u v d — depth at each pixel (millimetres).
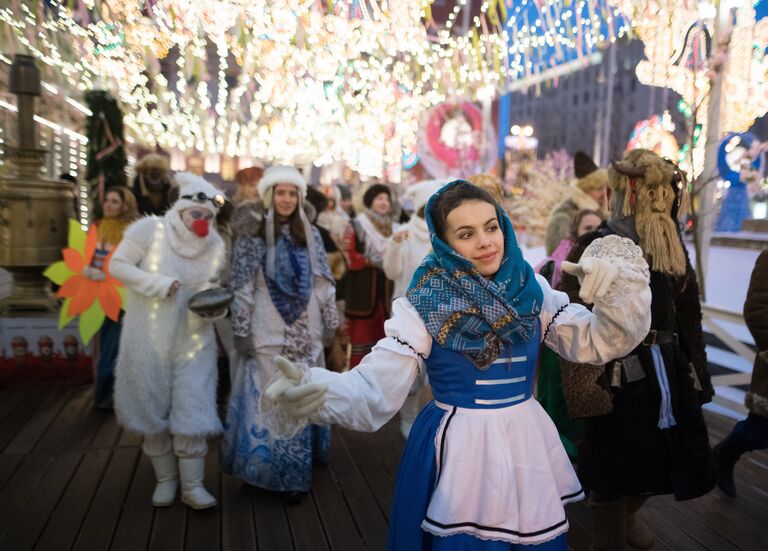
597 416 2182
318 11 3885
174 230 2906
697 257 4770
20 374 4715
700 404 2262
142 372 2750
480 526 1484
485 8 4453
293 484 2939
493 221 1580
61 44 4953
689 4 3977
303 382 1427
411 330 1564
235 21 3949
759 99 4570
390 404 1535
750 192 13742
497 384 1563
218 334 4031
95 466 3389
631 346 1548
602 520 2254
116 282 3992
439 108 11562
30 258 4863
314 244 3152
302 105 7055
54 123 7035
